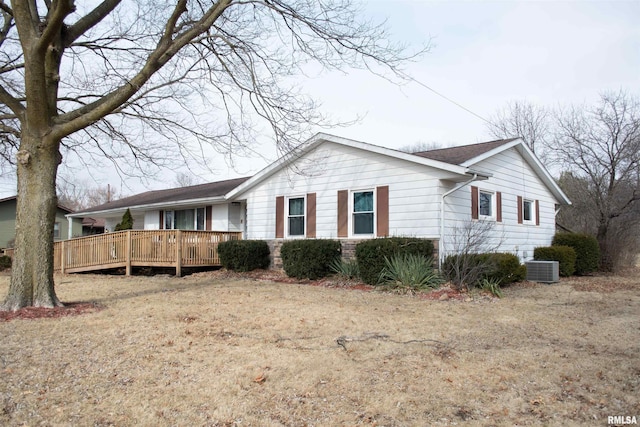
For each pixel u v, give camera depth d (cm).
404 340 593
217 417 366
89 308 805
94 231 3772
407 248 1082
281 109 1023
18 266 778
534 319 737
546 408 387
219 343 571
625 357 526
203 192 1972
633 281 1409
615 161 1917
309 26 964
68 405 382
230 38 992
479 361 508
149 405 385
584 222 2156
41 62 730
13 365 477
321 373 465
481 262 1048
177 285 1197
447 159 1185
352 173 1323
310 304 861
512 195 1483
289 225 1497
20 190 793
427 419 366
